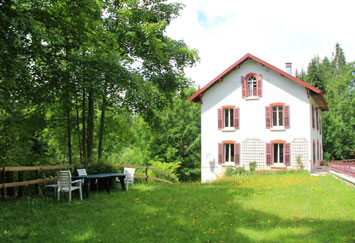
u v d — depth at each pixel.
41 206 8.41
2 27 7.44
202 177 24.45
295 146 22.11
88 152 15.28
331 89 54.47
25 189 10.58
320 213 8.17
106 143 23.89
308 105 22.03
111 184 12.63
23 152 13.09
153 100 16.05
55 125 16.86
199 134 39.31
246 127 23.56
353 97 48.16
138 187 13.52
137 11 16.08
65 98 11.67
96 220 7.21
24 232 6.04
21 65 8.52
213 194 11.49
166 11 18.23
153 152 37.12
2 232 5.96
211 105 24.78
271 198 10.61
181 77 19.31
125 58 13.73
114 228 6.63
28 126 13.34
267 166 22.67
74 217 7.44
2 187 8.09
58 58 10.93
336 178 16.14
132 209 8.52
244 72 24.06
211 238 6.10
